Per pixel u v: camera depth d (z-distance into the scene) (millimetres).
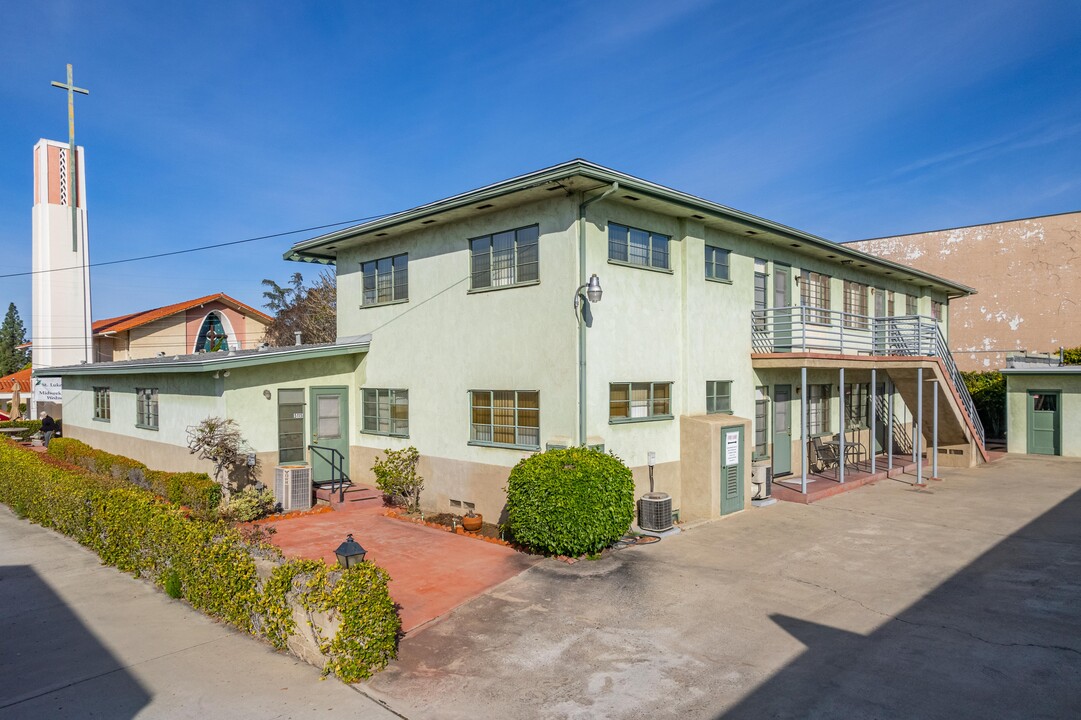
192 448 13586
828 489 15125
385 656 6730
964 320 30734
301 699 6102
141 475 14875
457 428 13438
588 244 11477
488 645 7176
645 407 12750
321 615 6668
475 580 9234
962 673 6363
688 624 7648
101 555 10617
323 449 15328
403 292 15039
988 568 9578
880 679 6270
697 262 13828
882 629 7441
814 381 18375
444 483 13688
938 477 17562
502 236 12750
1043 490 15688
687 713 5758
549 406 11734
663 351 13133
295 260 18000
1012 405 23000
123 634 7695
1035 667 6469
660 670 6539
